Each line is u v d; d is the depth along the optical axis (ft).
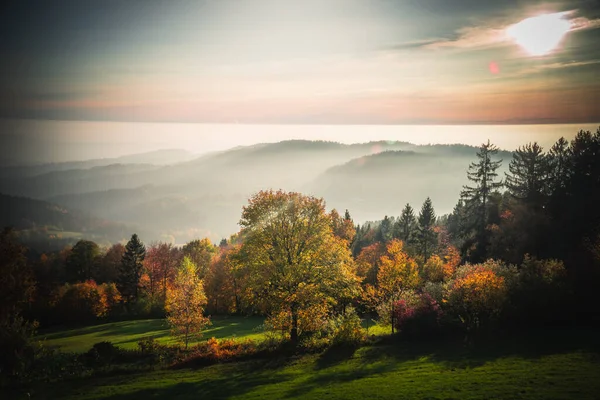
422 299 120.06
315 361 104.63
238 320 206.49
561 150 175.94
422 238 248.52
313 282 122.01
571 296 110.11
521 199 174.09
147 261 291.38
